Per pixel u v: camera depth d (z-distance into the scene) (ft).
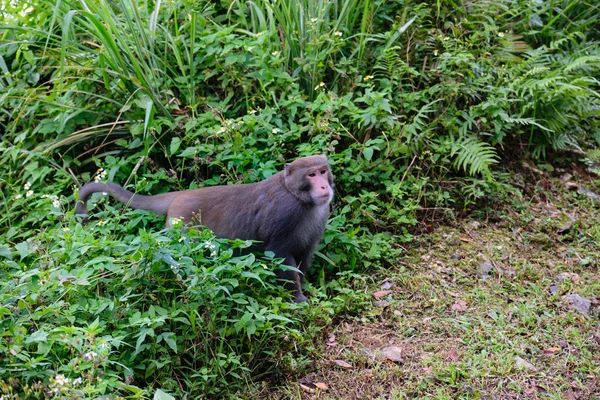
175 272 9.52
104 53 11.69
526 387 9.52
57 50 11.90
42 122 11.70
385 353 9.91
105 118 11.90
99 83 11.93
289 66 12.22
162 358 9.33
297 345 9.88
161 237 9.54
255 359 9.71
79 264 9.74
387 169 11.59
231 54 11.87
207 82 12.16
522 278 10.92
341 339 10.10
